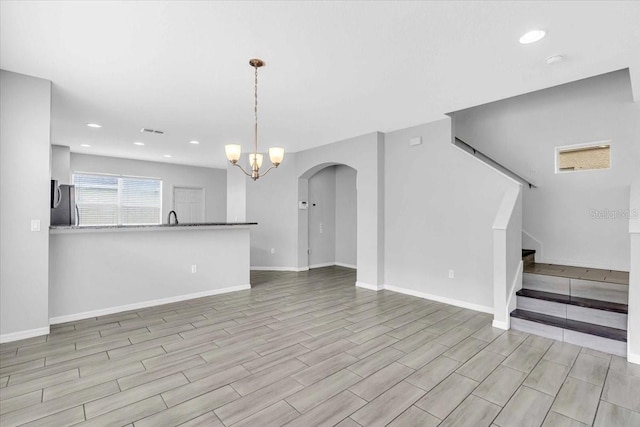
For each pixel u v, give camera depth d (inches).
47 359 105.2
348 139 218.1
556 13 81.0
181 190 337.4
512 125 185.6
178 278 175.2
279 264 271.6
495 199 155.3
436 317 149.9
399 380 93.5
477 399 84.2
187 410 79.0
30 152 120.1
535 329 128.0
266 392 87.0
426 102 147.9
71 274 142.4
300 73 118.0
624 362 104.0
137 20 85.1
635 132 146.9
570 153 168.2
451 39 94.2
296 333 129.6
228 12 81.6
